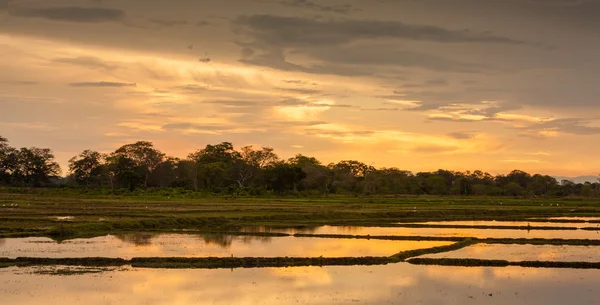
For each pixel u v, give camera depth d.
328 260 43.53
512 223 78.31
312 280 37.53
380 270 41.06
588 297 33.66
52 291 33.91
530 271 41.16
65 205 93.31
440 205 112.50
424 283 36.91
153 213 78.62
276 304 31.73
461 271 40.94
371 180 191.62
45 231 57.75
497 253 48.72
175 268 40.91
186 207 92.75
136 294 33.47
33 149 188.12
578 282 37.56
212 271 40.19
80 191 138.75
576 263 43.12
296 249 49.75
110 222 64.31
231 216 77.06
